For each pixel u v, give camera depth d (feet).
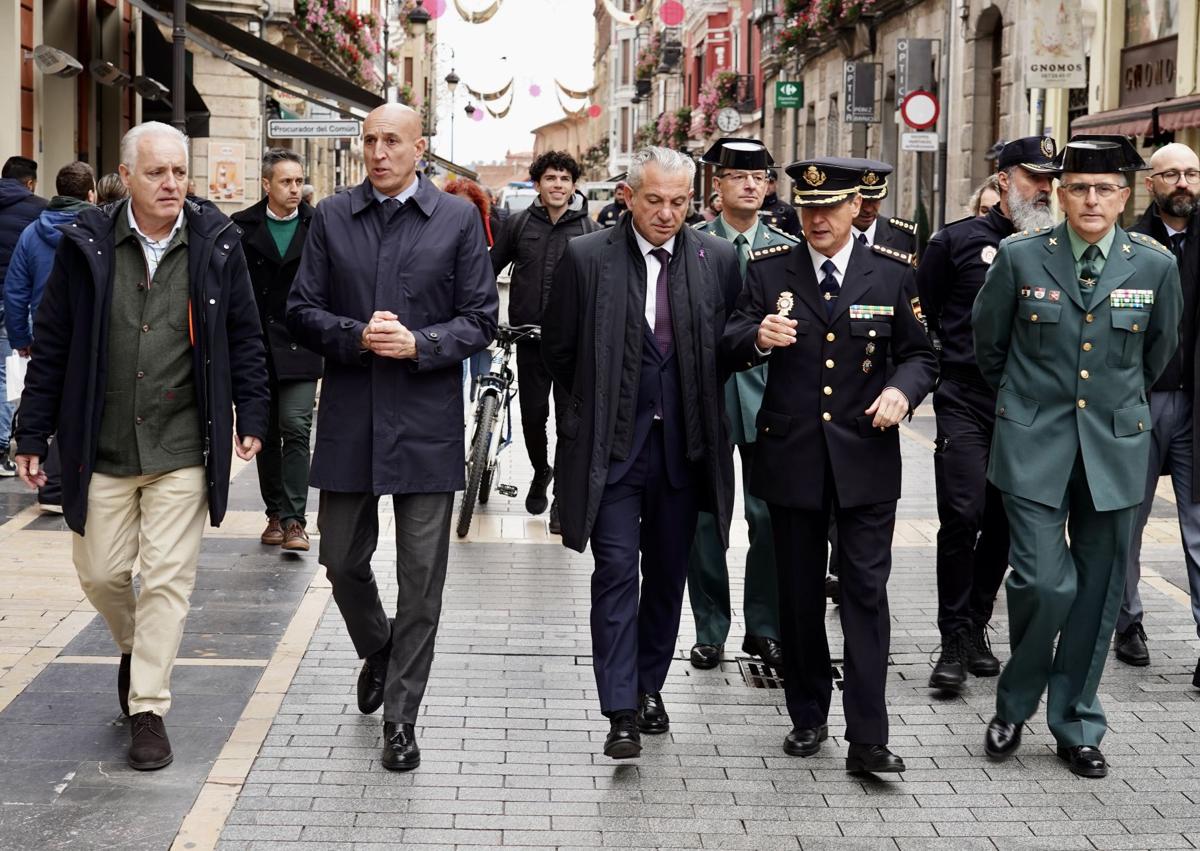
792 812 16.25
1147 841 15.58
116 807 15.76
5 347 35.65
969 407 21.53
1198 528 21.44
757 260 18.03
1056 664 18.04
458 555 28.43
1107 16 65.05
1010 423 18.12
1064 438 17.81
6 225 35.73
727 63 196.13
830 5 114.52
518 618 23.82
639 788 16.84
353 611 18.45
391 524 31.09
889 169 17.70
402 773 17.06
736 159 21.58
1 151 48.75
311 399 27.68
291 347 27.30
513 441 44.75
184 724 18.33
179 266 17.20
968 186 86.28
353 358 17.28
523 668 21.20
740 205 21.67
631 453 17.57
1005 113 80.64
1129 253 17.85
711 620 21.68
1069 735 17.78
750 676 21.31
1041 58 55.31
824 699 18.16
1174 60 59.47
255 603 24.14
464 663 21.35
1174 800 16.74
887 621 17.48
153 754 16.79
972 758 18.10
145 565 17.04
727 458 17.98
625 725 16.98
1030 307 17.93
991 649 22.98
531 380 31.14
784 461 17.70
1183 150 21.04
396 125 17.47
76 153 59.11
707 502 18.13
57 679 19.85
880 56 108.58
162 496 17.16
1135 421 17.85
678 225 17.38
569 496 17.57
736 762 17.76
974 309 18.67
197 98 74.28
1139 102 62.90
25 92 50.42
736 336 17.66
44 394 17.19
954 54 88.48
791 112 145.38
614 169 310.65
